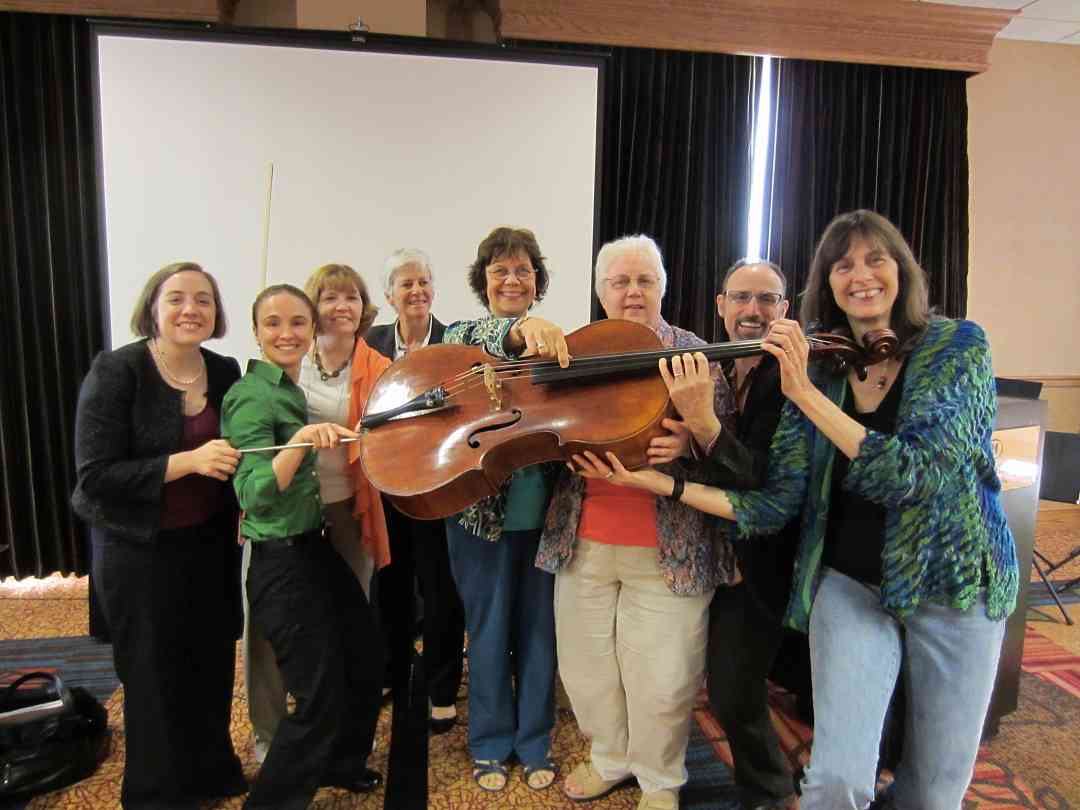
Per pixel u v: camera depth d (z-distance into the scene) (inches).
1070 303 154.8
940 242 135.7
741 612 58.7
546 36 117.0
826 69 128.6
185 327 57.3
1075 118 148.3
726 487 54.2
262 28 104.1
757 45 122.4
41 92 108.7
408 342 94.0
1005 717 82.8
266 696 71.1
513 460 53.8
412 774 71.6
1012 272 151.3
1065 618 109.1
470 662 69.4
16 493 117.4
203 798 66.1
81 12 105.6
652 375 54.9
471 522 64.2
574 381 56.2
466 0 125.4
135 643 58.5
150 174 104.6
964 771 47.3
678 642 58.7
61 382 115.0
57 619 107.5
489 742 70.3
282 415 59.4
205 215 106.3
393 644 88.9
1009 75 144.6
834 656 47.6
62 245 112.9
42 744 68.0
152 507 56.9
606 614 62.2
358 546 76.8
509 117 111.8
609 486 59.9
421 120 109.7
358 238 110.2
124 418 57.2
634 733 62.5
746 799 62.3
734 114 126.4
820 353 48.4
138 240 105.4
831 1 120.6
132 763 59.7
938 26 125.4
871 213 49.4
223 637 64.7
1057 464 119.0
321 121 107.3
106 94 102.3
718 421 51.8
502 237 73.3
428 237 112.0
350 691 66.5
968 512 44.9
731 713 59.7
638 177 124.9
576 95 113.0
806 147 130.1
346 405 74.2
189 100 104.0
